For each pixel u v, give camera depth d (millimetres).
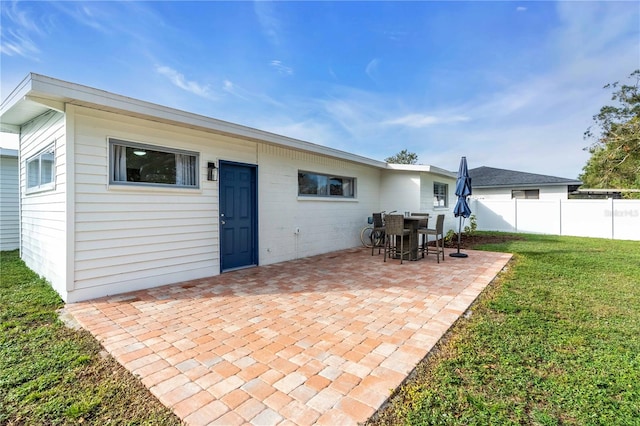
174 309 3900
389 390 2205
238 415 1951
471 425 1864
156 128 4906
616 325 3400
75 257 4137
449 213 12758
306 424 1873
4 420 1917
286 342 2984
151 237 4898
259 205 6641
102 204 4375
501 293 4609
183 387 2244
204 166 5586
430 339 3039
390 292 4660
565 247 9180
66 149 4051
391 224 7078
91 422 1901
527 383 2295
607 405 2047
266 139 6188
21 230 6793
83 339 3023
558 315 3701
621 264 6613
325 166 8438
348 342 2982
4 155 8461
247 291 4703
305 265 6730
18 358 2643
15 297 4227
